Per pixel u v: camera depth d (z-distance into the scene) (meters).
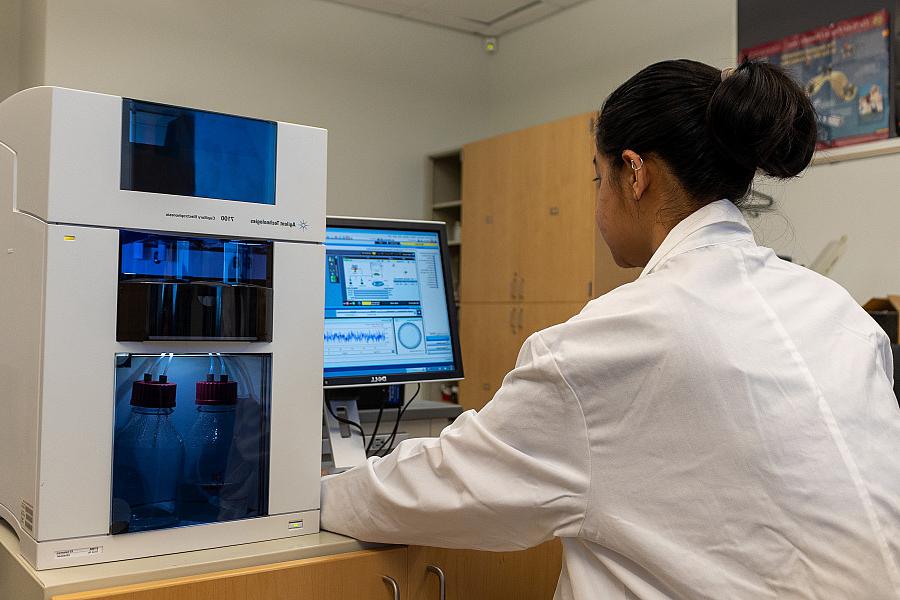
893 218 3.27
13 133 1.03
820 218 3.53
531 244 4.76
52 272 0.94
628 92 0.99
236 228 1.08
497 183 5.05
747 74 0.92
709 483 0.84
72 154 0.95
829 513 0.81
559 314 4.54
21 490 0.99
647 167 0.99
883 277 3.31
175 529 1.03
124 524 0.99
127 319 0.98
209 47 4.89
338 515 1.14
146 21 4.66
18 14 4.72
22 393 0.99
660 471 0.87
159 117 1.01
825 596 0.80
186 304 1.01
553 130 4.63
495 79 6.07
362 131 5.52
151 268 1.02
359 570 1.10
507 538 0.99
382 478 1.08
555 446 0.92
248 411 1.11
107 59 4.52
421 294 1.67
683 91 0.95
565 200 4.53
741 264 0.93
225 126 1.07
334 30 5.39
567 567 0.97
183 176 1.03
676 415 0.86
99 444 0.97
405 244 1.66
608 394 0.89
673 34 4.69
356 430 1.52
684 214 0.99
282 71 5.17
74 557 0.95
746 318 0.89
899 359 1.27
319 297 1.15
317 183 1.15
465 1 5.36
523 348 0.97
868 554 0.79
